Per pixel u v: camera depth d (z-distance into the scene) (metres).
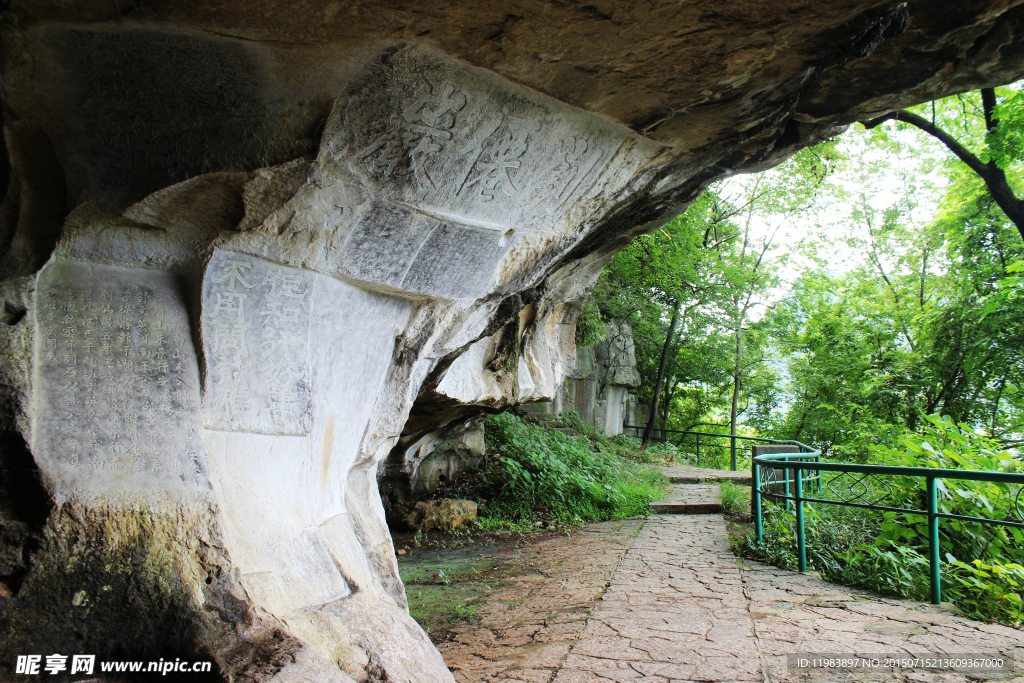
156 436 2.02
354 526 3.15
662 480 9.18
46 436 1.83
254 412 2.35
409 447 6.80
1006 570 3.62
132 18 1.60
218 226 2.16
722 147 3.12
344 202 2.31
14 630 1.65
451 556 5.59
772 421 16.05
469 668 3.00
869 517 5.34
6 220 1.88
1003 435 9.66
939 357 10.27
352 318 2.84
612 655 3.08
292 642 1.81
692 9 1.94
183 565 1.86
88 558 1.76
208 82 1.80
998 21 2.75
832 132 3.53
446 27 1.84
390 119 2.09
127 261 2.10
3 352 1.81
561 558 5.34
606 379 12.91
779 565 4.76
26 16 1.54
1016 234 8.99
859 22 2.14
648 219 4.17
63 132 1.78
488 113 2.25
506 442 8.60
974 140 8.90
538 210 2.98
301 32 1.73
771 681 2.70
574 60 2.13
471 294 3.28
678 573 4.66
